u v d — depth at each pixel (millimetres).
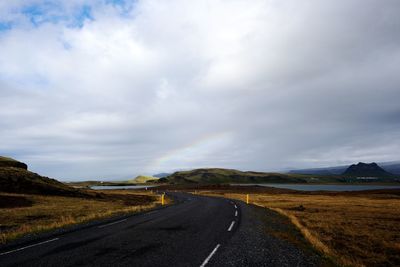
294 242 10664
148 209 24359
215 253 8594
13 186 36844
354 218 19500
